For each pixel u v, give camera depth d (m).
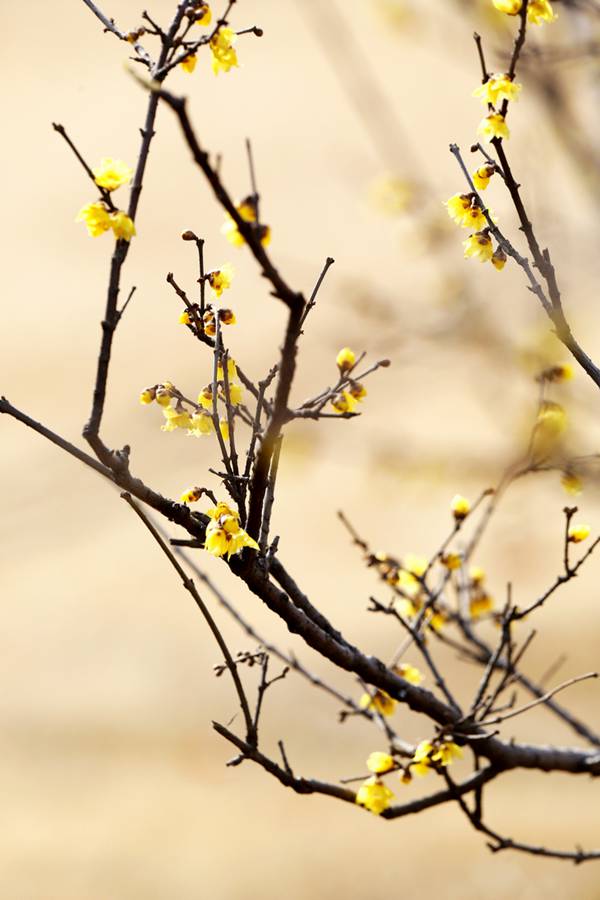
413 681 3.85
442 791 3.75
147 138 2.69
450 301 7.84
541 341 7.10
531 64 5.76
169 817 18.20
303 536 25.72
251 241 2.32
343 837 17.14
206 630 24.20
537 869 15.13
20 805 18.50
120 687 22.38
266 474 2.86
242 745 3.45
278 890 15.65
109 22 2.88
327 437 8.59
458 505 4.00
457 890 15.20
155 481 17.91
